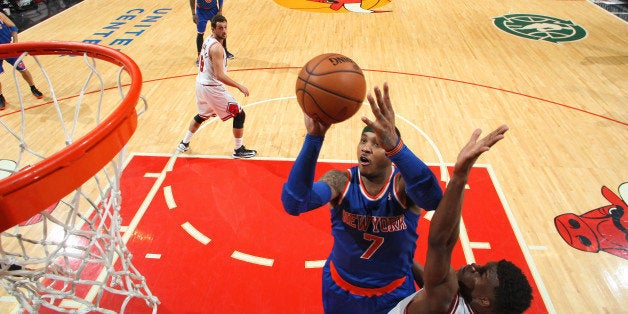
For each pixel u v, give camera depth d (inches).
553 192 185.5
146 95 261.3
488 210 174.9
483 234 163.5
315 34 359.9
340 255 94.7
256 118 239.1
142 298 137.2
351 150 212.5
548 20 402.3
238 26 376.5
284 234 163.6
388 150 72.7
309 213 173.6
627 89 274.8
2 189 66.9
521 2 458.3
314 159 77.8
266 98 258.8
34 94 256.1
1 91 242.7
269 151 211.5
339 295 98.7
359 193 88.3
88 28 371.9
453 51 329.7
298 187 77.5
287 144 217.2
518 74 293.4
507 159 206.7
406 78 285.0
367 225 88.3
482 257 153.9
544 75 292.5
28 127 227.3
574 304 138.0
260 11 417.1
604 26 387.5
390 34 362.0
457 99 260.4
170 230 164.7
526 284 68.0
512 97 263.7
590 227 167.3
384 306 95.9
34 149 209.9
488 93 268.1
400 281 96.0
